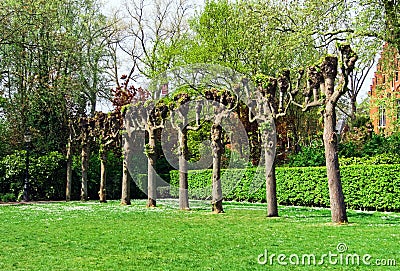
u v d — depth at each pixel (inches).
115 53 1593.3
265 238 421.7
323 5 814.5
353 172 760.3
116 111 1038.4
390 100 834.8
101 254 354.6
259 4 930.1
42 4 1133.7
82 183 1093.8
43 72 1224.8
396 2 789.9
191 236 442.6
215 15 1188.5
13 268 309.6
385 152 809.5
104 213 709.9
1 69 1188.5
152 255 347.6
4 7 1075.9
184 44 1375.5
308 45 872.3
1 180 1077.1
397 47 800.9
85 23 1312.7
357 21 780.6
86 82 1359.5
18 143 1151.6
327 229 476.1
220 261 323.0
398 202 694.5
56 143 1227.2
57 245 397.7
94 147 1235.9
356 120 1076.5
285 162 1157.7
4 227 523.5
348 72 521.3
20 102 1186.0
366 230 462.6
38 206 892.0
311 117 1408.7
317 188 826.8
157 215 671.1
